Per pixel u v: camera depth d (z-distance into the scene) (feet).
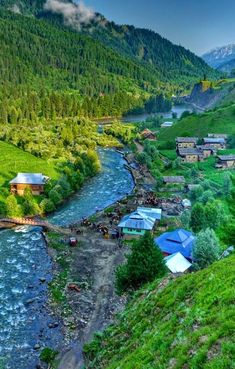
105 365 118.11
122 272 191.42
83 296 218.59
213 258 213.66
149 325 118.32
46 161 489.67
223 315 87.30
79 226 323.16
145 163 550.36
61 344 178.19
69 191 411.75
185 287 121.70
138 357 95.71
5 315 199.21
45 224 318.45
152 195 414.00
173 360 83.66
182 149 589.32
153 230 310.65
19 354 171.01
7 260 260.42
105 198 409.49
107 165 558.97
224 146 632.79
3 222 320.91
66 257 266.57
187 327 94.17
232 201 306.55
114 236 301.02
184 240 255.50
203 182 410.93
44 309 205.98
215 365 70.44
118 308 203.92
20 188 388.57
